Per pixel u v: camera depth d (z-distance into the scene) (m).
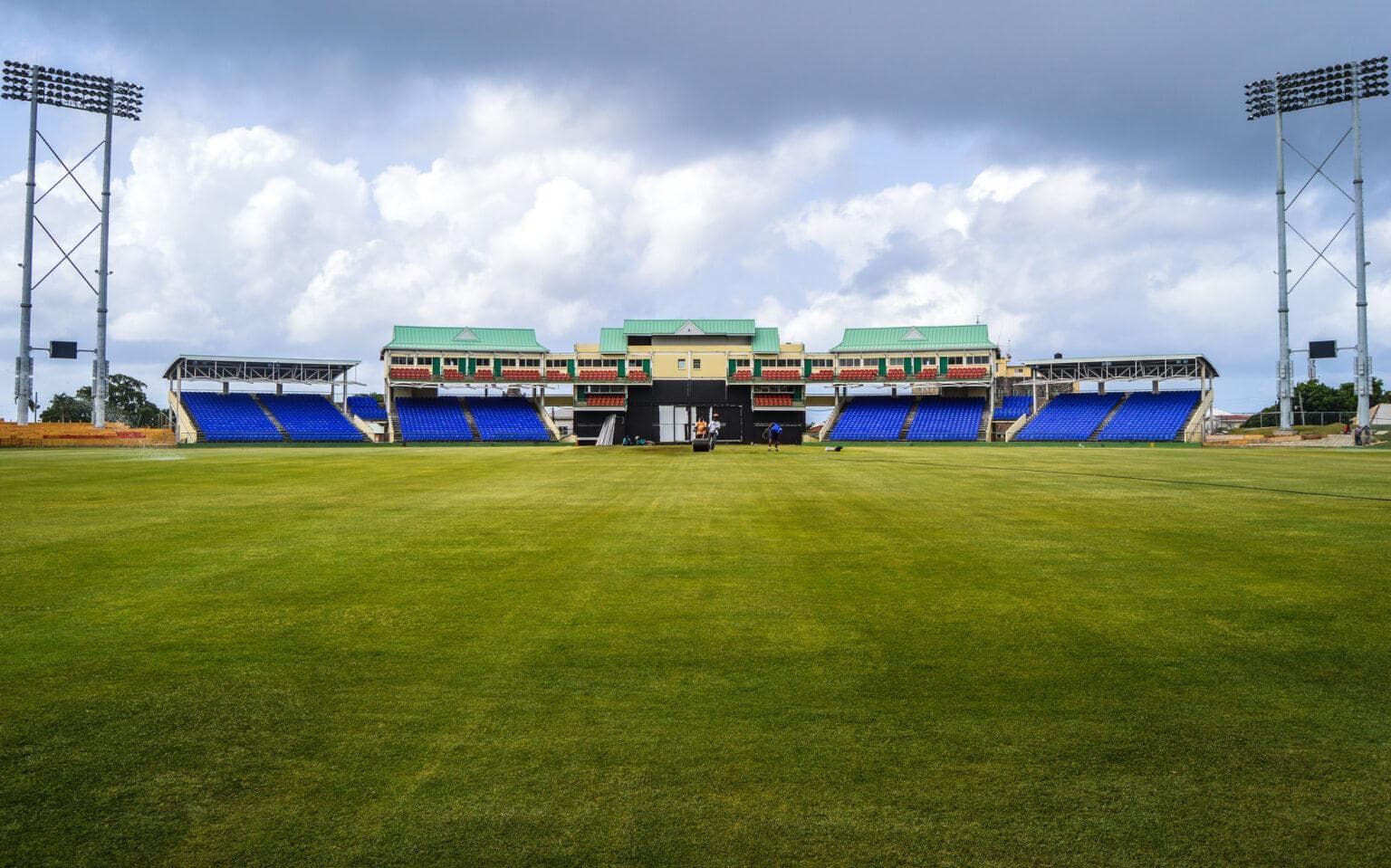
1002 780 4.66
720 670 6.45
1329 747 5.05
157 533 13.27
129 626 7.66
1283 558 11.05
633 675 6.33
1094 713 5.57
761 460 36.88
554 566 10.54
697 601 8.63
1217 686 6.05
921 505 17.42
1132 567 10.44
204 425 79.31
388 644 7.13
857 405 93.00
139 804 4.46
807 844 4.06
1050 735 5.23
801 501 18.36
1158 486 22.09
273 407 85.56
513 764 4.87
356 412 98.00
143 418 113.75
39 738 5.24
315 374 84.38
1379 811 4.33
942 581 9.60
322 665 6.57
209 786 4.65
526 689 6.05
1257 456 42.34
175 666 6.56
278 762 4.91
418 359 87.88
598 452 47.09
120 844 4.10
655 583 9.51
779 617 7.97
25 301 65.06
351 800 4.48
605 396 90.00
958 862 3.91
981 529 13.80
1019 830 4.17
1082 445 71.56
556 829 4.19
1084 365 83.06
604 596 8.88
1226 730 5.30
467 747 5.10
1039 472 27.94
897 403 92.50
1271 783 4.62
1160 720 5.46
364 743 5.16
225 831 4.21
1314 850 4.00
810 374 90.00
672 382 89.81
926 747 5.07
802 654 6.82
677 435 89.88
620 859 3.93
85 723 5.45
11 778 4.72
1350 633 7.39
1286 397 68.56
